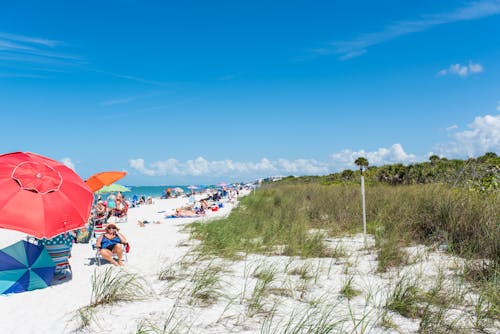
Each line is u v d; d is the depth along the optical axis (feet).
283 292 19.42
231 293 19.54
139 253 32.86
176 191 171.83
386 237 28.94
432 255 24.89
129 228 52.70
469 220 27.04
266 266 24.91
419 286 18.30
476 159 38.65
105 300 18.61
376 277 21.49
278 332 14.52
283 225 38.73
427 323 14.29
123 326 15.56
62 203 23.03
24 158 23.94
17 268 21.58
